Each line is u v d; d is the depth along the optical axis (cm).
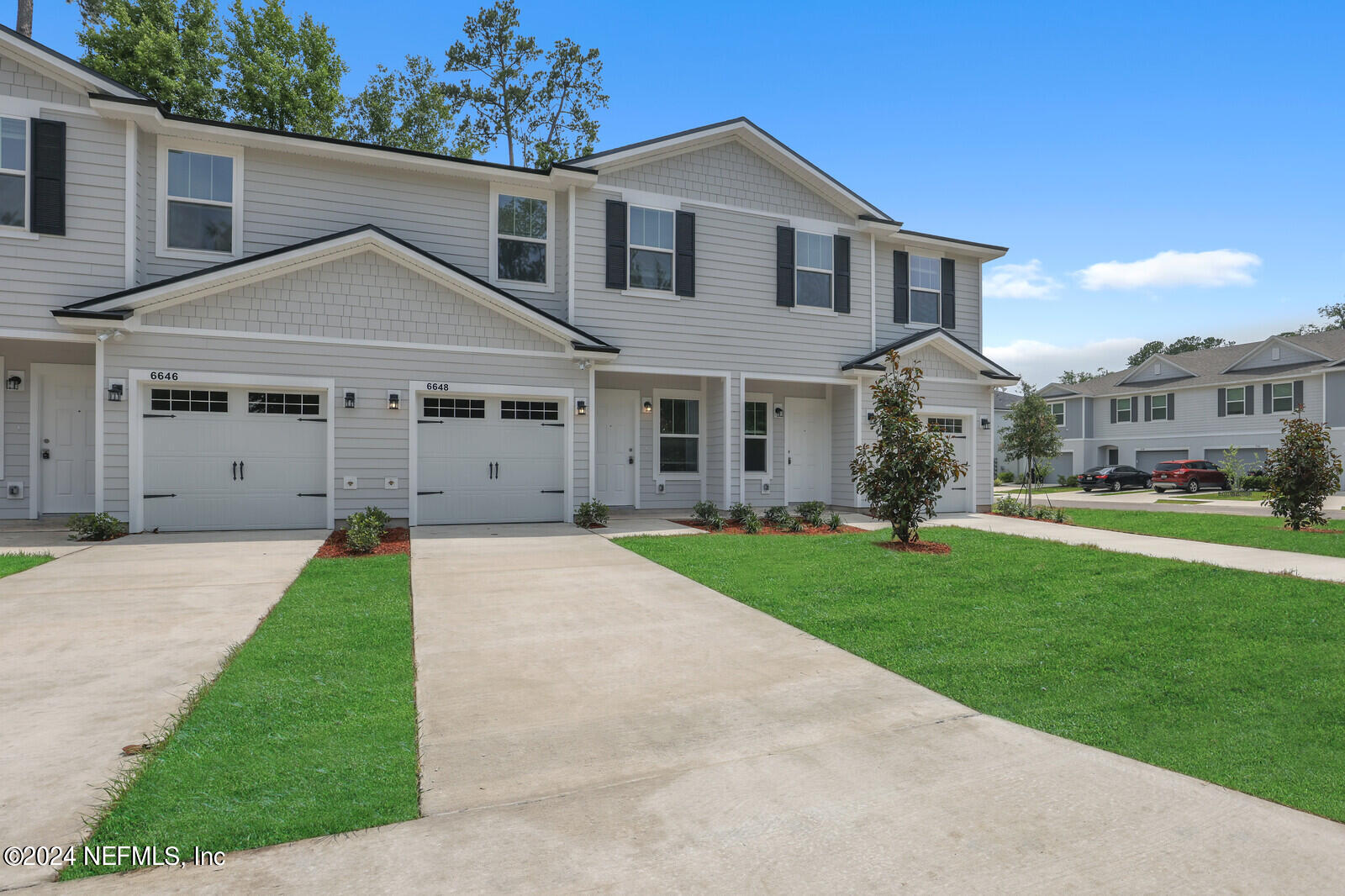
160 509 1046
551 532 1124
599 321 1312
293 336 1088
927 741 409
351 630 578
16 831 289
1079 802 342
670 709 450
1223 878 282
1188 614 679
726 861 286
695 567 856
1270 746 418
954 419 1627
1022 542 1080
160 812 306
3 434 1138
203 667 483
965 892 269
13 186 1007
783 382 1496
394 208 1223
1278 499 1407
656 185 1359
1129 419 3847
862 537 1118
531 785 347
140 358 1018
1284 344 3294
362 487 1129
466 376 1181
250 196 1144
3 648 514
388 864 278
